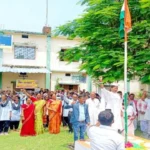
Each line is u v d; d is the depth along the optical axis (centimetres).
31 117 1234
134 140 745
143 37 1182
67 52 1477
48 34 2597
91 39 1302
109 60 1155
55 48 2642
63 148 992
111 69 1202
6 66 2492
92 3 1305
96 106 1047
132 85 2620
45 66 2612
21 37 2539
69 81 2702
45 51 2612
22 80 2530
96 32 1251
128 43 1194
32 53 2577
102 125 435
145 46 1214
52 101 1303
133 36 1189
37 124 1260
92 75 1300
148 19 1253
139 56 1162
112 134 423
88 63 1273
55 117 1281
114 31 1247
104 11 1214
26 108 1233
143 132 1212
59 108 1294
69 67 2683
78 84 2714
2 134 1250
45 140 1130
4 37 2438
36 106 1263
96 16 1285
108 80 1159
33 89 2564
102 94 852
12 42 2481
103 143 418
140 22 1223
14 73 2538
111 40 1198
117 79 1184
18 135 1236
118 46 1262
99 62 1190
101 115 439
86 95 1205
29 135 1228
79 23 1358
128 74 1239
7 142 1084
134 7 1257
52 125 1281
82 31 1338
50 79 2642
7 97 1327
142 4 1141
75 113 952
